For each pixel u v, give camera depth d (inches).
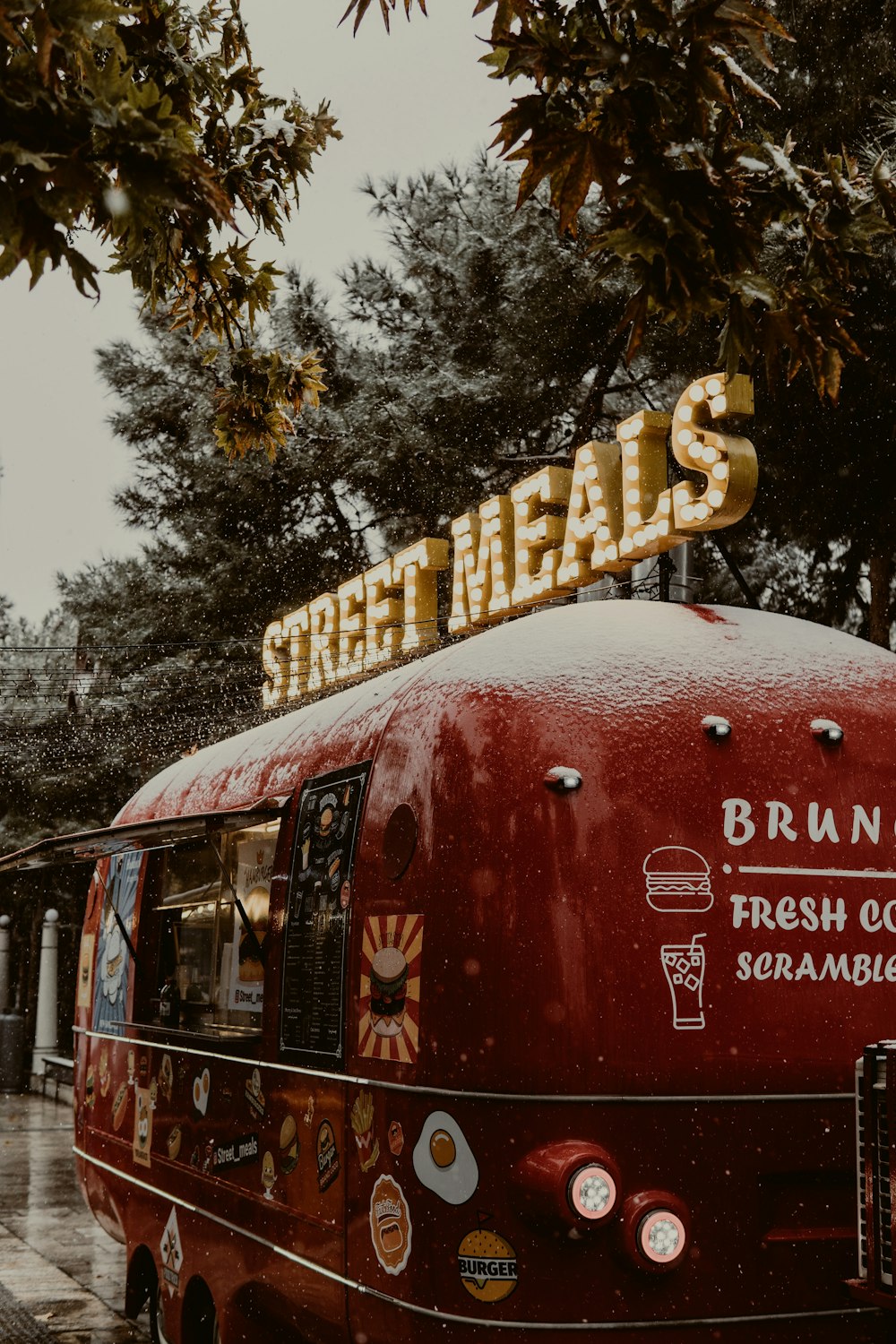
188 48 175.3
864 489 443.2
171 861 314.2
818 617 525.7
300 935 227.8
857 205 135.0
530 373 586.9
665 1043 179.3
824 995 188.2
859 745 198.5
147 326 731.4
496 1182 175.0
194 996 284.2
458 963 182.9
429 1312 177.8
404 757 203.0
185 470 719.7
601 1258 172.7
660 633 203.2
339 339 682.8
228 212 116.5
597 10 128.4
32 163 109.0
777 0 448.5
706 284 123.8
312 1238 211.5
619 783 185.8
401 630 419.8
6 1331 331.3
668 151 121.6
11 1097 864.9
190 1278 267.0
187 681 735.1
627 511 287.9
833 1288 180.4
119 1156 322.0
